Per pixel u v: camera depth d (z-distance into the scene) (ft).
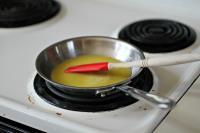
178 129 2.45
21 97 2.72
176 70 2.95
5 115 2.69
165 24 3.55
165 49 3.19
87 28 3.61
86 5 4.04
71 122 2.48
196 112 2.57
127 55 2.95
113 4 4.06
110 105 2.57
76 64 2.95
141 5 4.00
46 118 2.52
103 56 3.04
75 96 2.61
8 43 3.39
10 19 3.66
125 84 2.54
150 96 2.37
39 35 3.50
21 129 2.62
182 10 3.86
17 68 3.03
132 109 2.56
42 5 3.92
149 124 2.45
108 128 2.43
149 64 2.68
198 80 2.87
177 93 2.71
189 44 3.27
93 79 2.76
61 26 3.65
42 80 2.82
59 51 2.99
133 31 3.43
